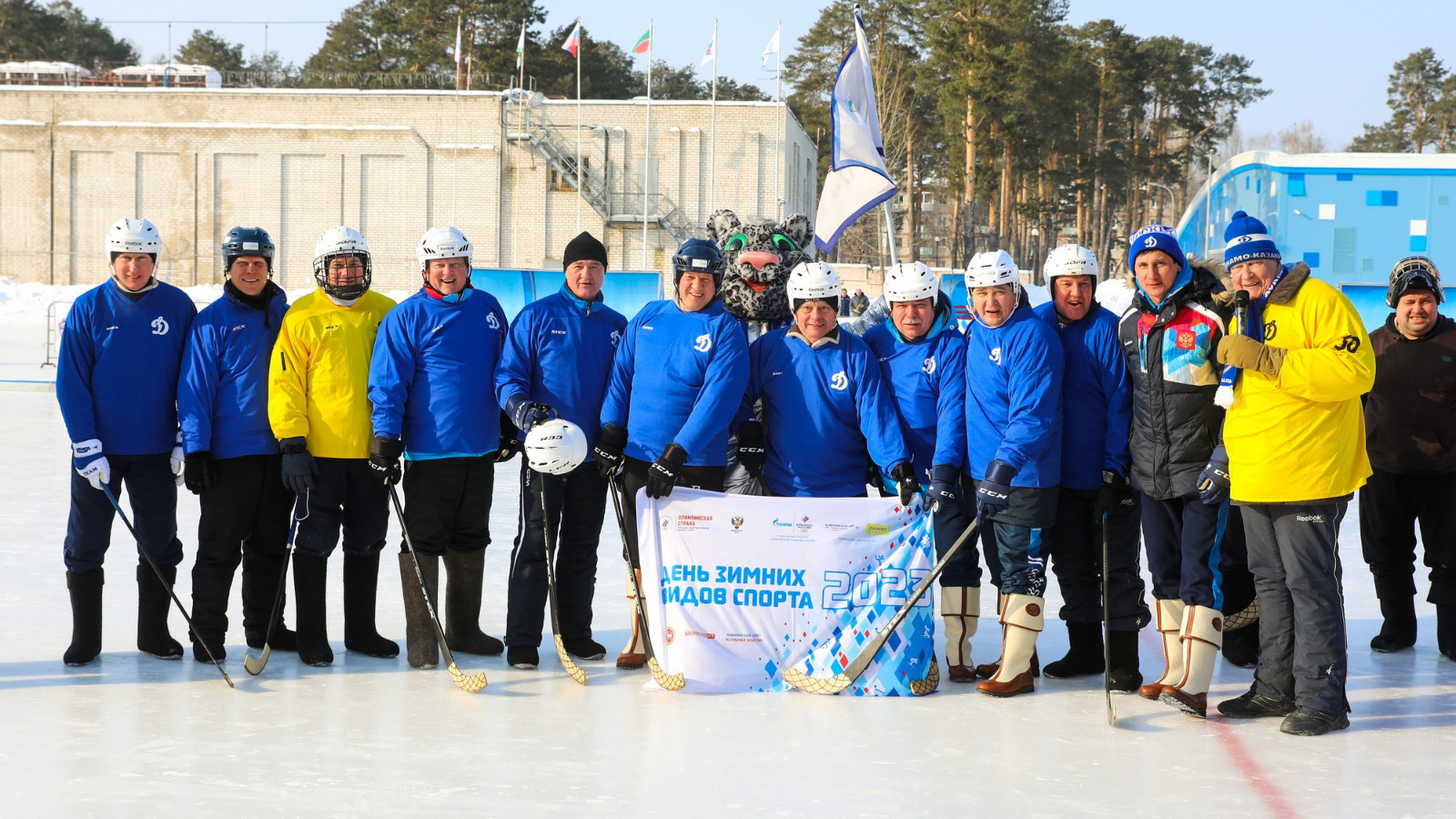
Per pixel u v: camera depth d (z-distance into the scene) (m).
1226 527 5.44
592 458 5.41
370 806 3.61
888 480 5.36
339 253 5.22
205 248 46.34
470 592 5.52
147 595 5.29
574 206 45.19
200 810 3.56
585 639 5.49
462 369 5.29
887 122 54.31
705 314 5.18
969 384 5.05
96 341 5.08
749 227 6.10
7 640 5.50
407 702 4.75
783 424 5.23
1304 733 4.46
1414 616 5.82
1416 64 78.75
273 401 5.12
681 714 4.65
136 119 46.12
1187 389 4.66
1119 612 5.09
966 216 49.66
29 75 51.88
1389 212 29.14
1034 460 4.84
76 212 46.66
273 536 5.39
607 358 5.44
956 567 5.25
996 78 48.47
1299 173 29.55
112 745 4.14
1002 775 3.98
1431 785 3.93
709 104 44.75
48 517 8.50
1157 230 4.75
